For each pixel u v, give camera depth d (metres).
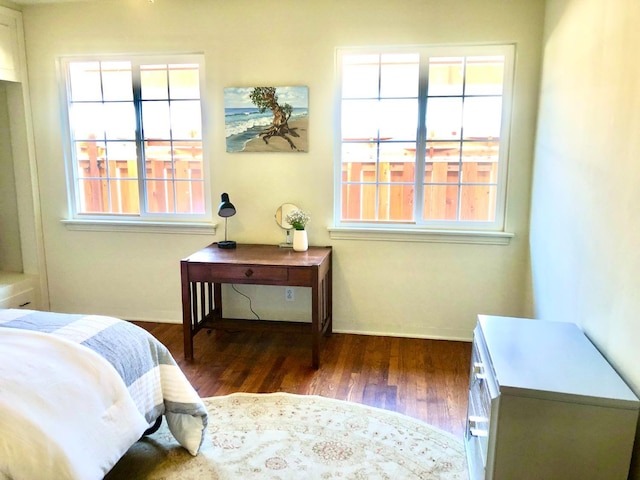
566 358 1.74
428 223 3.49
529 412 1.52
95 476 1.63
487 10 3.14
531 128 3.20
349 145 3.51
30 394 1.59
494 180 3.39
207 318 3.48
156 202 3.80
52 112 3.72
